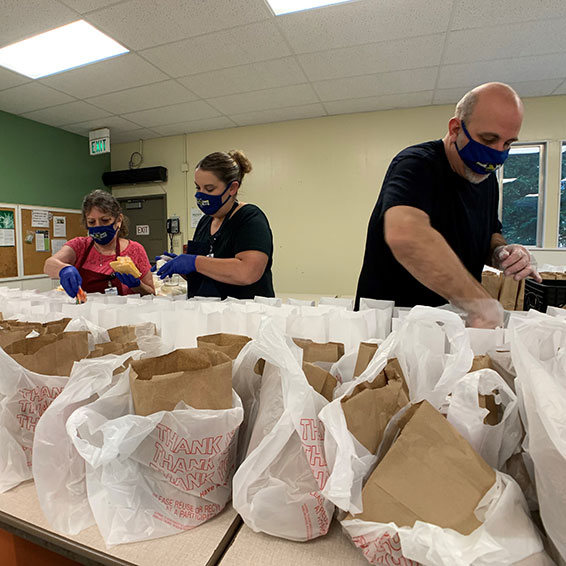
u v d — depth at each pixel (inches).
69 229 166.1
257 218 55.5
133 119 151.5
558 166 133.0
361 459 18.6
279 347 20.7
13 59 105.1
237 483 20.0
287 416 19.5
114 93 127.2
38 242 154.5
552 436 16.4
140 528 20.0
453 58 106.7
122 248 73.2
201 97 131.6
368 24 91.0
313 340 30.7
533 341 22.2
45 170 156.3
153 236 181.2
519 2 83.5
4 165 142.6
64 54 102.9
